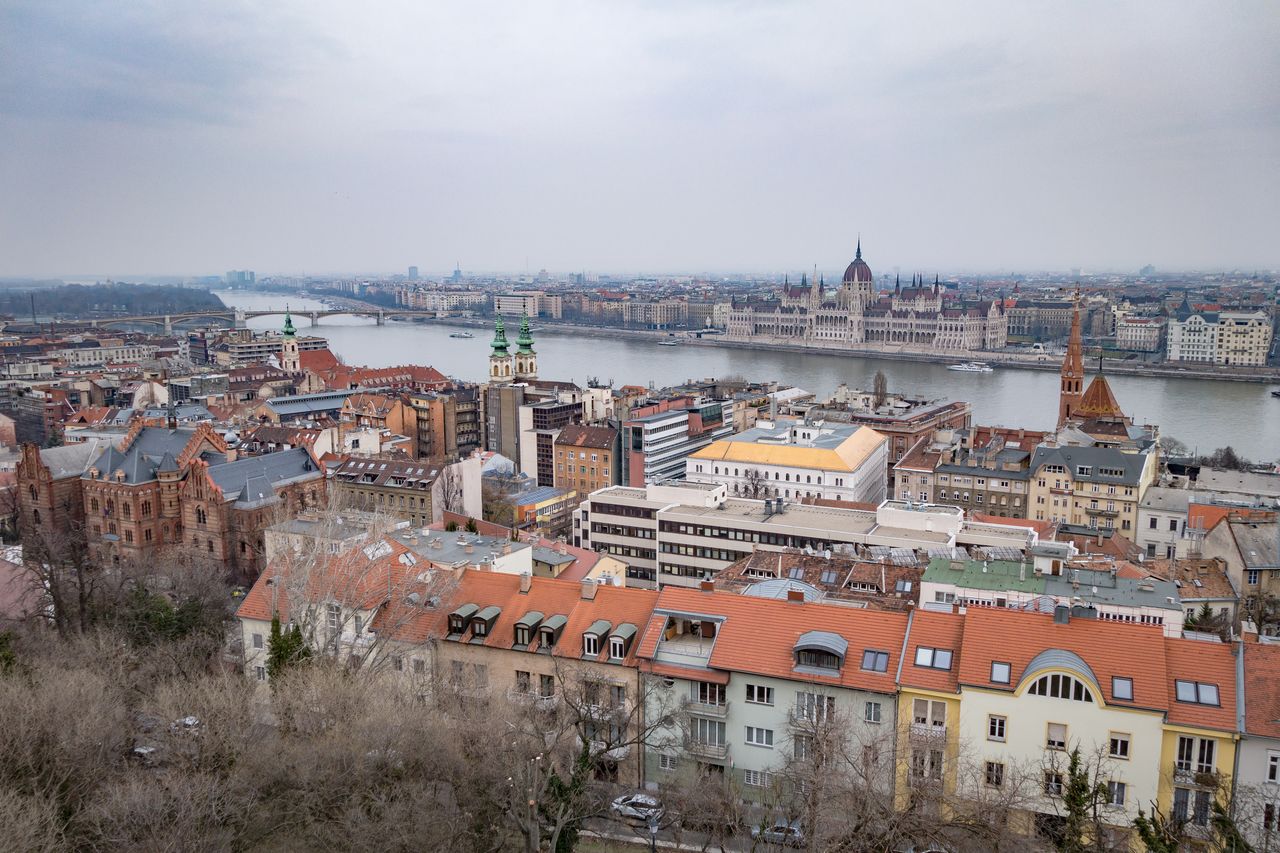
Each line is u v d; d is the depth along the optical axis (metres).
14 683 89.25
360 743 82.31
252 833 80.75
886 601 127.31
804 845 82.69
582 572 155.38
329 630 115.19
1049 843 83.94
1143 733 86.75
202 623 135.62
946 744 90.12
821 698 96.69
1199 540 176.75
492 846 81.75
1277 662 88.38
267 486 197.62
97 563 180.75
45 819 74.94
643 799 96.69
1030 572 127.06
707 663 102.00
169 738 89.19
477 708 94.31
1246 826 77.38
